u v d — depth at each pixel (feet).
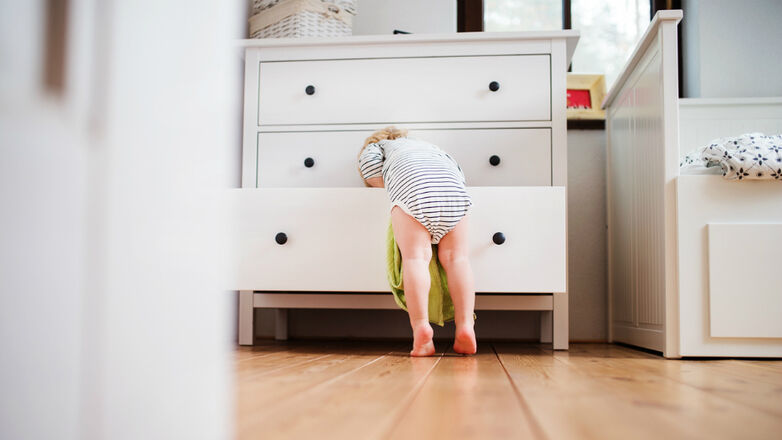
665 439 1.56
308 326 6.80
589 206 7.07
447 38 5.74
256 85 5.96
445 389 2.52
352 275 4.83
